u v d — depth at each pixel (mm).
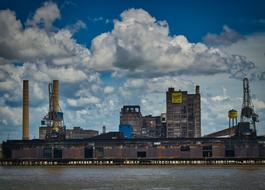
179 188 165750
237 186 169000
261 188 161875
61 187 173500
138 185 178000
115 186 175125
